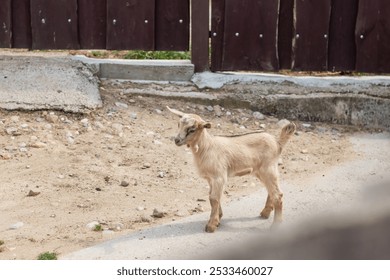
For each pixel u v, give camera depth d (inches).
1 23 416.8
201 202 294.4
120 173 321.1
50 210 279.6
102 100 391.2
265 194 303.7
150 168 329.4
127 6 411.8
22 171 317.1
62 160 330.0
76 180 310.8
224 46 414.9
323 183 312.3
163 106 397.4
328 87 408.8
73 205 285.6
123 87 409.4
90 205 286.2
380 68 413.7
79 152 339.0
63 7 414.3
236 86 409.4
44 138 349.1
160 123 378.6
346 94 405.4
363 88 407.8
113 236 252.2
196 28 414.9
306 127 396.5
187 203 291.9
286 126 263.4
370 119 405.4
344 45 415.2
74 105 374.6
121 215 275.6
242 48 414.3
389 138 386.6
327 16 408.8
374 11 405.4
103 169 323.6
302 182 314.7
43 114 369.1
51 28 417.1
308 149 362.6
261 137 262.1
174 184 314.7
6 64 403.5
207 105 403.5
